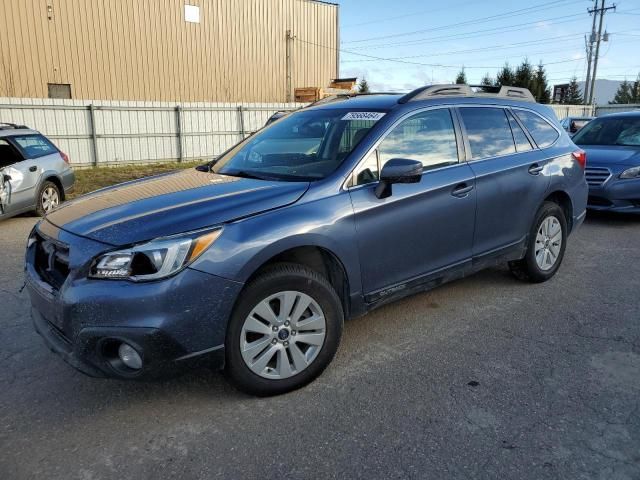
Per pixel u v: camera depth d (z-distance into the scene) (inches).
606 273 217.2
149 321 106.8
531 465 101.3
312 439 110.0
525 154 187.6
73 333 110.3
